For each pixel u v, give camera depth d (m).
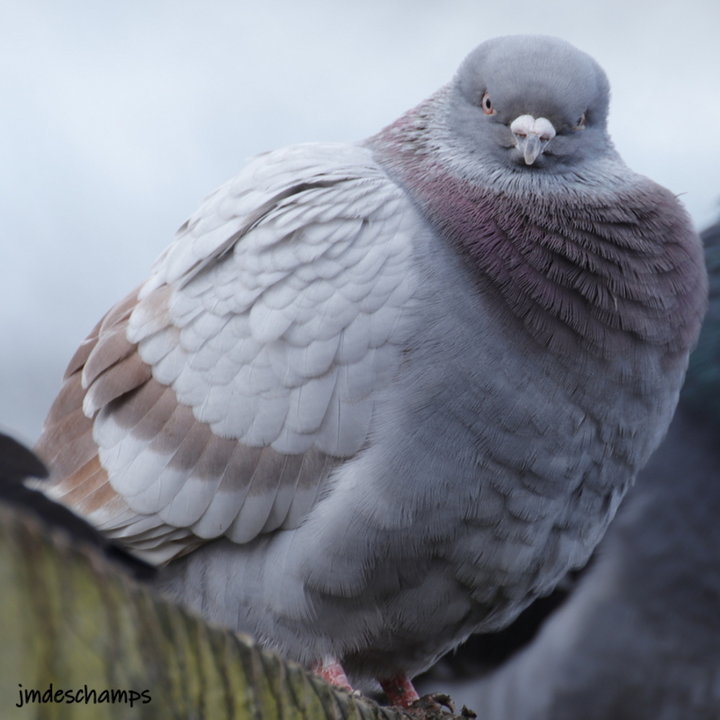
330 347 9.02
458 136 10.26
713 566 12.84
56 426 9.95
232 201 9.91
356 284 9.11
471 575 9.48
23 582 3.28
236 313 9.28
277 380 9.07
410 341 8.98
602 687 12.92
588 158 10.20
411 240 9.29
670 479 13.03
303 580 9.13
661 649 12.83
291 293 9.17
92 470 9.54
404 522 9.00
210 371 9.25
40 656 3.31
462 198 9.69
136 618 3.71
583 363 9.23
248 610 9.34
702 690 12.83
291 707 4.90
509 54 10.27
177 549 9.37
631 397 9.52
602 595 12.95
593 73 10.41
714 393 13.09
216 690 4.33
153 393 9.45
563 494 9.49
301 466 9.06
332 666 9.48
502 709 13.19
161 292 9.76
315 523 9.05
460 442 8.98
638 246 9.77
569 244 9.53
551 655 13.02
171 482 9.23
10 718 3.23
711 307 13.30
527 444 9.12
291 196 9.65
